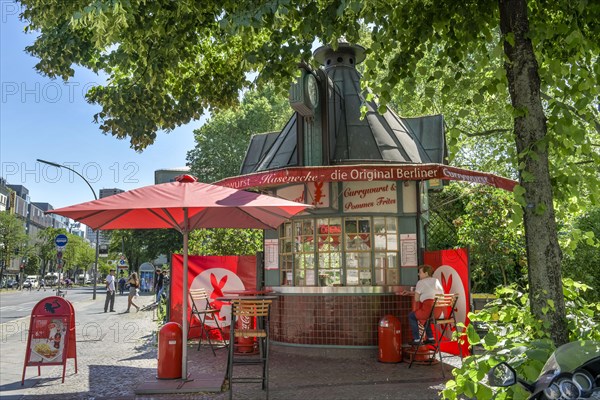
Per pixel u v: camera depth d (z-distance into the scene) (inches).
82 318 765.9
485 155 740.7
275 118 1469.0
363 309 391.5
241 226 360.5
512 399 146.6
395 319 372.5
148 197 281.3
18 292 2400.3
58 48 387.5
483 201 526.9
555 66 195.3
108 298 901.8
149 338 517.0
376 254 404.2
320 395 275.6
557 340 172.6
